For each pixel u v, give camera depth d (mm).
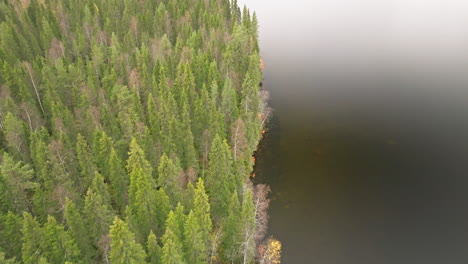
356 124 100500
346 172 84688
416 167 85875
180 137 72625
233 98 83062
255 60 103250
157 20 123812
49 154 63156
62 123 75562
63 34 118750
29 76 91312
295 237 69438
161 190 54156
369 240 69312
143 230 54969
